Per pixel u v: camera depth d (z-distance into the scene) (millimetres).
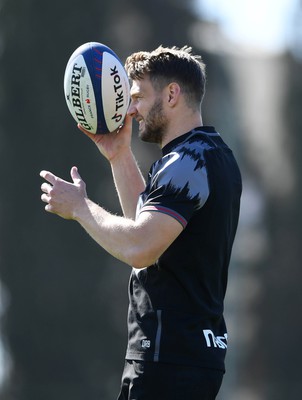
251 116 106688
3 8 90188
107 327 86312
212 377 17703
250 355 98188
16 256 88312
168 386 17531
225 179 17969
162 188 17547
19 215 89125
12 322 87938
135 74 18531
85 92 19781
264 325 99375
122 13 91750
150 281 17875
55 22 89812
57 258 87625
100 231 17703
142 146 84625
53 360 86688
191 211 17547
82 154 88562
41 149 89125
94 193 87938
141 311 17891
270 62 109938
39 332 87062
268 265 101812
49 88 89688
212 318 17953
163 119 18375
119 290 86688
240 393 96875
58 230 87938
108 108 19859
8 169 89500
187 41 94438
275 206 105188
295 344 98875
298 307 100188
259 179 106375
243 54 110000
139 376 17688
